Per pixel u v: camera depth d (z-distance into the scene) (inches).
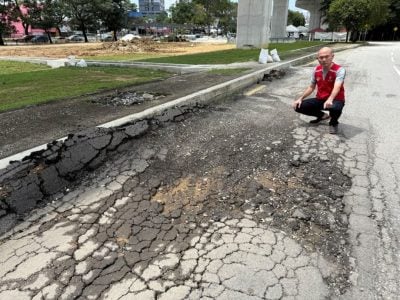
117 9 2181.3
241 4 938.7
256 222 110.7
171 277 86.7
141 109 214.2
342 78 179.3
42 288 83.5
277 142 175.6
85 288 83.4
